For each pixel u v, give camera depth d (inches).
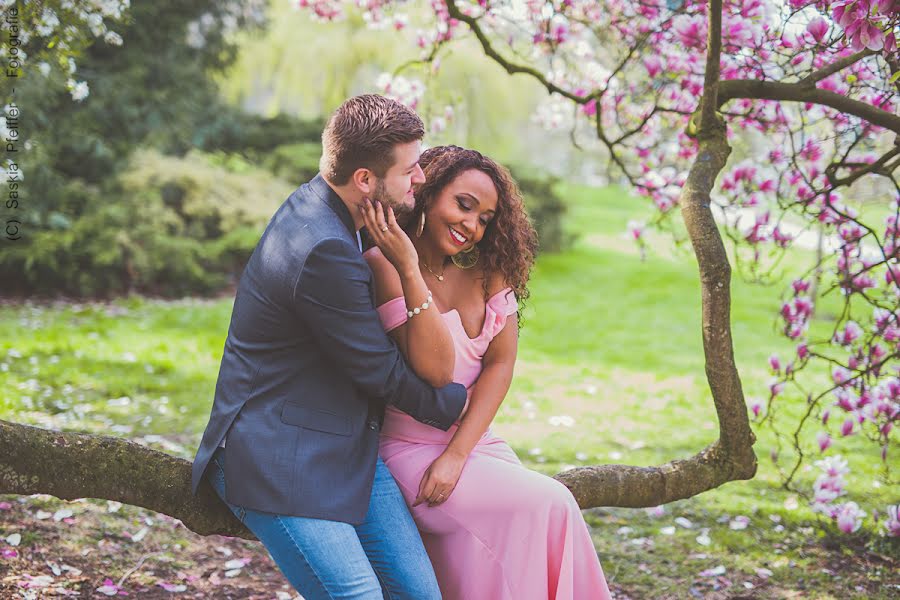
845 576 142.6
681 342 363.6
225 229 482.0
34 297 416.5
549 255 568.7
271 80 695.1
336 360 81.6
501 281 97.2
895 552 150.8
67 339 303.4
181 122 535.5
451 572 93.3
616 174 171.9
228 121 572.4
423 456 92.8
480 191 92.2
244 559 142.7
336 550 79.9
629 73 163.8
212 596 128.8
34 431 86.3
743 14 125.2
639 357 332.8
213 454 83.4
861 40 95.7
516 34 175.9
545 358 326.3
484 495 91.0
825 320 394.3
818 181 149.9
